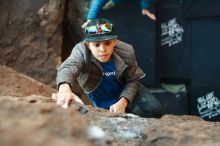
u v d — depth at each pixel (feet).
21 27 17.17
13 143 2.96
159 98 17.88
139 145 4.69
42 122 3.39
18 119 3.42
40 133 3.15
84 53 8.73
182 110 18.07
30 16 17.15
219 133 4.51
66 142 3.13
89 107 6.45
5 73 11.10
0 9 17.10
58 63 17.25
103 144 3.44
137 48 18.21
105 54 8.70
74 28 18.11
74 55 8.73
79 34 18.03
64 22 18.24
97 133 3.50
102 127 5.17
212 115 18.25
